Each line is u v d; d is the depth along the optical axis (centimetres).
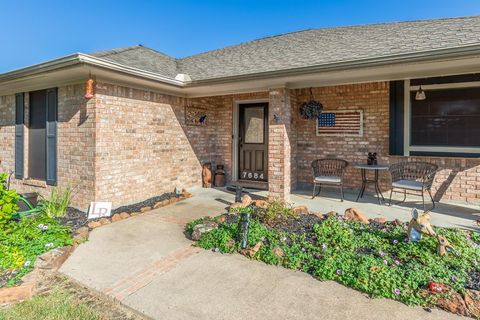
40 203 568
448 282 272
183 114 724
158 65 732
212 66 752
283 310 251
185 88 645
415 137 609
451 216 491
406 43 530
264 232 390
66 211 538
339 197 640
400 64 419
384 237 378
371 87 646
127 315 248
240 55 790
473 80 552
